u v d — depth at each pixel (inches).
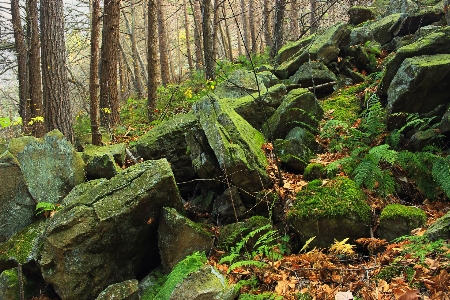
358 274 153.6
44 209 223.8
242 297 141.9
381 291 135.1
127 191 187.8
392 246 154.6
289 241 185.6
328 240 178.2
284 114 259.8
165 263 186.5
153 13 463.2
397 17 412.8
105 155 252.1
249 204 214.2
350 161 217.6
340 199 180.5
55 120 336.8
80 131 454.9
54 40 333.4
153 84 463.2
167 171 190.1
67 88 343.9
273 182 214.1
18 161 232.5
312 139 253.1
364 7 499.2
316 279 154.6
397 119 236.2
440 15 387.2
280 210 200.2
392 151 193.9
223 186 225.1
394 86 239.8
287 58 451.8
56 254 178.5
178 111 441.7
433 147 207.6
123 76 1044.5
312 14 585.6
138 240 193.2
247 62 569.3
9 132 457.7
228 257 156.9
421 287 132.0
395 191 198.7
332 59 390.3
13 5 534.6
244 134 228.2
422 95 227.8
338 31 401.1
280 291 146.3
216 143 211.5
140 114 514.6
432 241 149.9
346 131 258.5
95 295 182.7
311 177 217.3
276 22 283.3
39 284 200.5
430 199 193.5
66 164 245.8
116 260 191.2
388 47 400.5
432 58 233.8
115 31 435.5
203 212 225.8
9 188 226.2
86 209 183.6
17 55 546.3
